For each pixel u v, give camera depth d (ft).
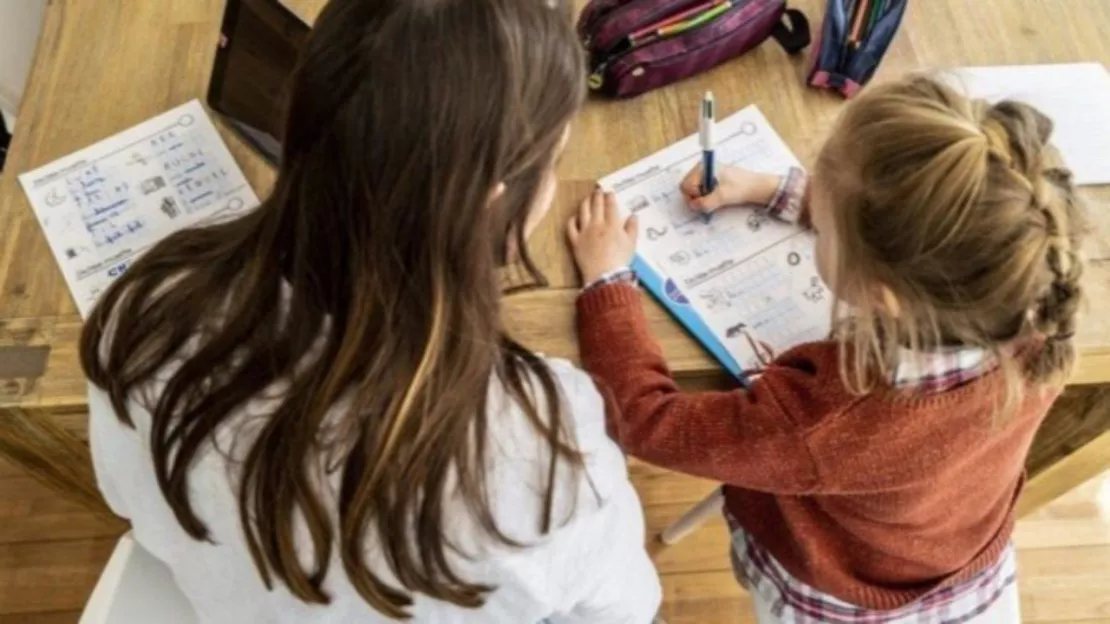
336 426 2.17
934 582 3.56
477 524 2.31
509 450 2.32
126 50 3.94
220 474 2.38
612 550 2.71
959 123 2.48
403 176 1.97
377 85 1.93
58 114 3.78
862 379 2.79
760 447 2.98
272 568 2.46
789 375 3.00
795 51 3.92
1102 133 3.68
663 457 3.16
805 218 3.49
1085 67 3.88
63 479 3.93
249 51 3.39
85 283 3.42
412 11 1.93
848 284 2.80
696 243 3.50
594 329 3.27
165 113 3.77
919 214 2.48
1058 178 2.67
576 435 2.47
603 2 3.76
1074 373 3.15
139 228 3.51
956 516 3.31
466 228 2.05
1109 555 5.34
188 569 2.83
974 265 2.49
